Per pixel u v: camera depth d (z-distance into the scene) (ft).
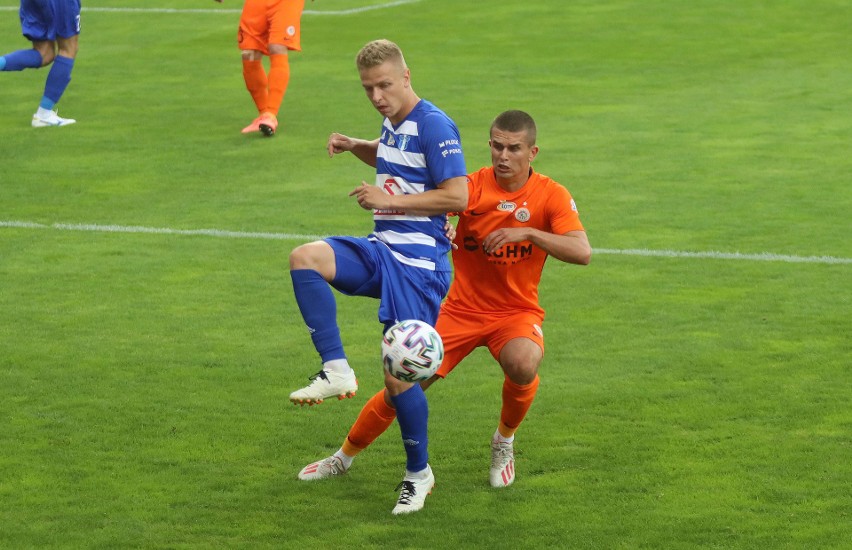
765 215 121.29
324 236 116.37
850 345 87.04
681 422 73.97
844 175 135.33
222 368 84.17
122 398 78.54
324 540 59.47
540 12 241.35
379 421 65.10
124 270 106.63
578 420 74.69
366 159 68.85
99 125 163.02
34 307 96.99
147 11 252.62
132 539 59.52
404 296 62.13
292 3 154.20
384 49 60.70
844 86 181.16
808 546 57.93
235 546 58.85
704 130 157.48
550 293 100.32
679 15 235.40
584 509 62.54
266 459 69.72
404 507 62.64
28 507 62.95
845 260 107.24
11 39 221.87
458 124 161.58
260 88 156.46
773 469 66.90
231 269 107.04
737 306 96.17
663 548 58.08
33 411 76.18
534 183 65.51
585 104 173.27
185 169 141.38
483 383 81.87
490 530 60.39
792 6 240.73
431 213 60.95
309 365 84.94
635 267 106.52
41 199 129.18
